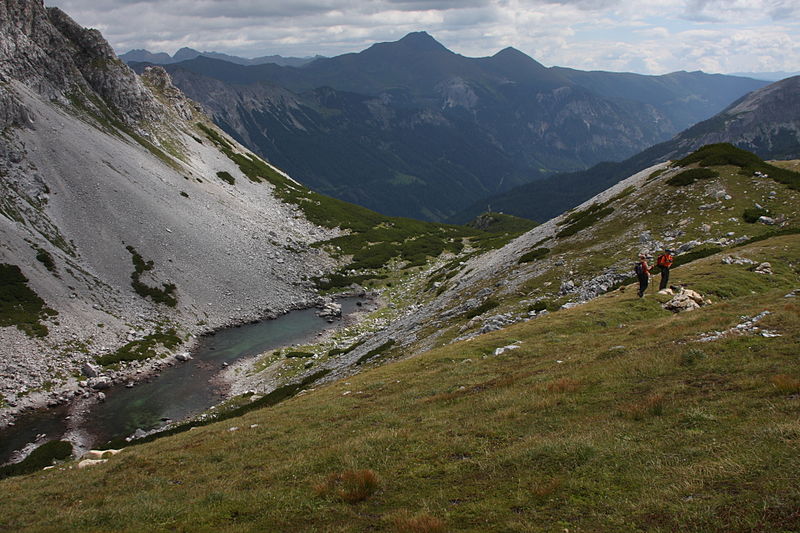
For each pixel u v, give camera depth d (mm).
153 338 80750
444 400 22422
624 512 10031
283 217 154250
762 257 40375
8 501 18328
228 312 98125
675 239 53938
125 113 149375
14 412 56812
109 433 53750
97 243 96625
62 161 107625
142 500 15523
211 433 25094
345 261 135875
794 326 19484
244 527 12492
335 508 12852
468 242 161875
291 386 57969
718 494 9719
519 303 51000
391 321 94250
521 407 18469
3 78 114812
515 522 10445
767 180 61469
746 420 12820
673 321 25891
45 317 73938
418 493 13070
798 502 8656
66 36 149375
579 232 70562
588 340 28031
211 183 149375
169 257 103062
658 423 14086
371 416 21984
